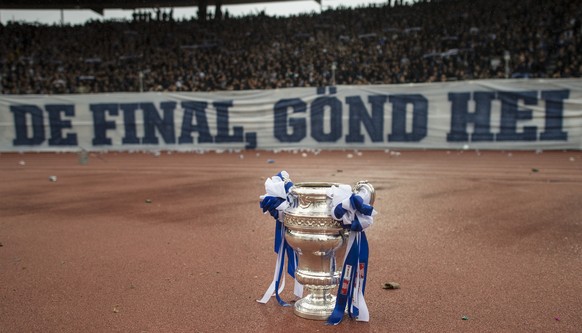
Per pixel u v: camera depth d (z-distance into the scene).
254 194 8.91
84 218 6.94
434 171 12.29
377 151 18.70
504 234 5.67
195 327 3.22
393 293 3.81
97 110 20.81
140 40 31.30
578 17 24.09
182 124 20.50
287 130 19.81
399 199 8.08
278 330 3.16
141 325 3.26
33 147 21.17
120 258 4.86
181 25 33.09
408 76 24.20
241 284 4.06
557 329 3.15
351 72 25.59
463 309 3.49
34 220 6.87
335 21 31.47
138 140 20.77
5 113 21.14
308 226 3.18
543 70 22.05
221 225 6.31
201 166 14.59
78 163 16.23
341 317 3.26
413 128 18.62
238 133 20.23
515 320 3.29
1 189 10.09
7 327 3.25
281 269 3.59
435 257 4.77
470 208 7.28
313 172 12.25
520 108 17.59
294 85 26.11
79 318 3.38
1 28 31.11
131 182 10.99
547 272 4.30
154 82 27.23
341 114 19.25
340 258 3.45
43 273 4.41
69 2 36.09
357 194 3.27
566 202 7.75
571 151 17.25
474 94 17.94
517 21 25.80
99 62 29.59
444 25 27.58
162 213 7.20
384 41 27.89
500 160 14.95
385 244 5.25
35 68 28.98
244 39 30.83
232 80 27.02
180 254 4.96
